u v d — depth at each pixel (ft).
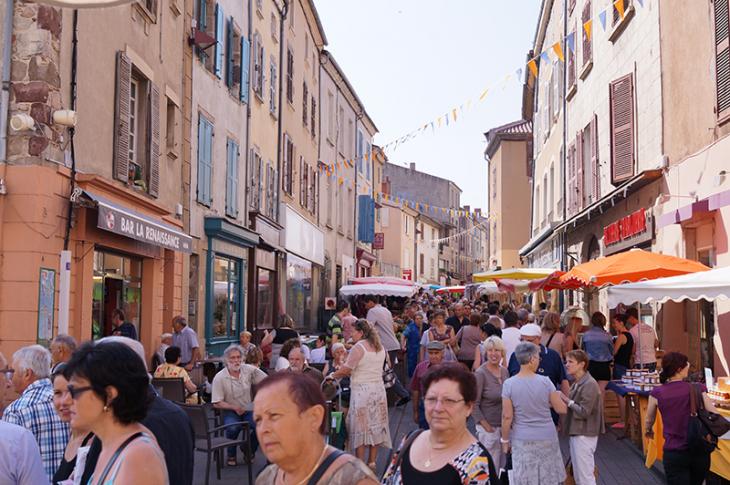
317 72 115.24
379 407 31.89
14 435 13.62
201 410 30.25
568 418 26.81
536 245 111.75
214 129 66.03
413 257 223.51
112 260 46.03
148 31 50.11
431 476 13.85
